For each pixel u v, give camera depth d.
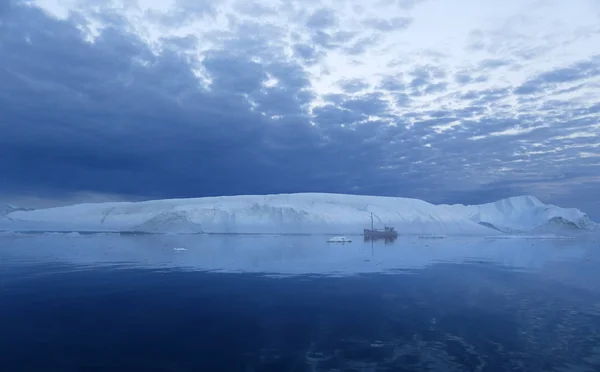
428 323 11.76
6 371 8.16
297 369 8.27
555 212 119.25
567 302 14.73
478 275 21.84
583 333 10.77
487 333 10.73
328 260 29.94
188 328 11.18
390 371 8.17
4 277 20.14
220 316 12.53
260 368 8.32
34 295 15.68
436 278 20.61
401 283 18.98
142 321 11.95
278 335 10.57
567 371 8.26
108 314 12.75
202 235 75.44
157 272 22.56
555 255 36.94
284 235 78.81
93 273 21.86
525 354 9.17
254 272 22.81
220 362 8.66
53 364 8.54
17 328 11.15
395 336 10.48
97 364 8.53
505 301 14.84
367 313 12.95
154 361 8.73
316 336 10.48
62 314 12.72
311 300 14.99
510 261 30.27
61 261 27.56
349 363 8.59
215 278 20.36
